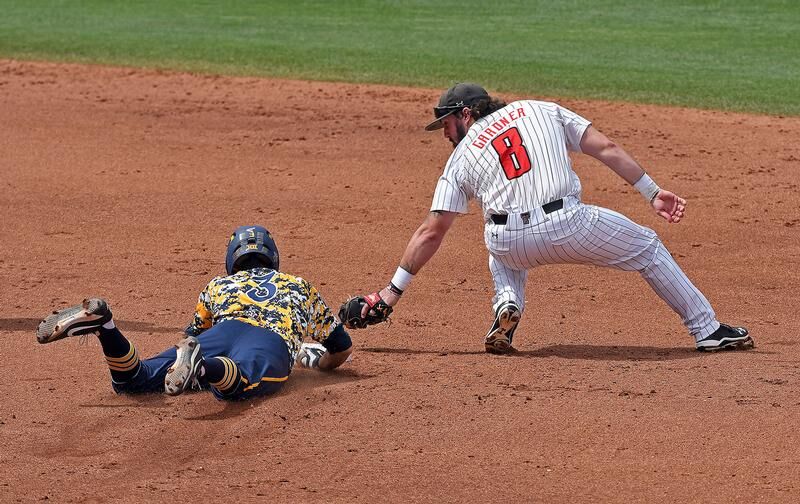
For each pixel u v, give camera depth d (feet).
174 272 113.39
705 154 167.22
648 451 64.03
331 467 62.39
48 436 67.51
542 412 70.85
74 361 83.87
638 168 84.53
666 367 81.76
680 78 226.38
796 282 111.34
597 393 74.84
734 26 290.56
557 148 83.51
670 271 85.97
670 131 181.47
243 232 81.25
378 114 194.18
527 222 82.79
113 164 160.66
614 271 114.11
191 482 60.44
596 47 262.88
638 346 89.35
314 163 162.30
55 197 143.33
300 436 67.31
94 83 221.66
